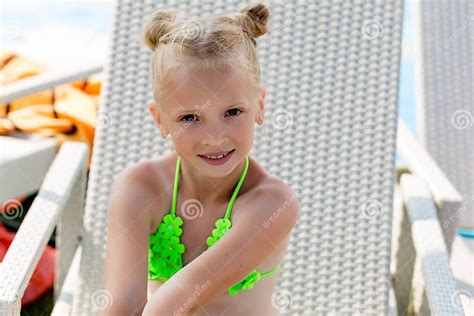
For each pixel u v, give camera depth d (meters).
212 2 2.37
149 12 2.37
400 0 2.38
